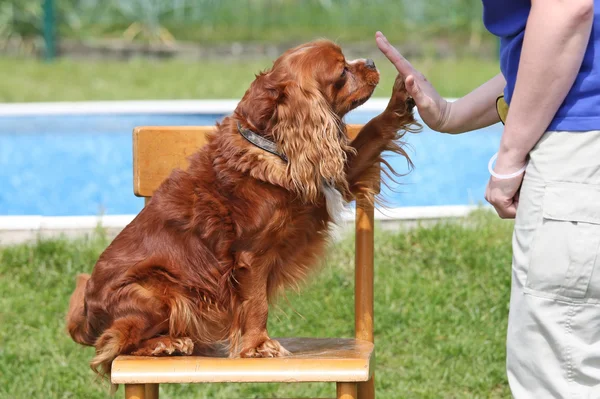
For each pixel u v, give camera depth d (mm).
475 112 4977
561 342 3766
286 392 7020
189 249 5016
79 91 18828
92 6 26031
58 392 6727
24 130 16594
